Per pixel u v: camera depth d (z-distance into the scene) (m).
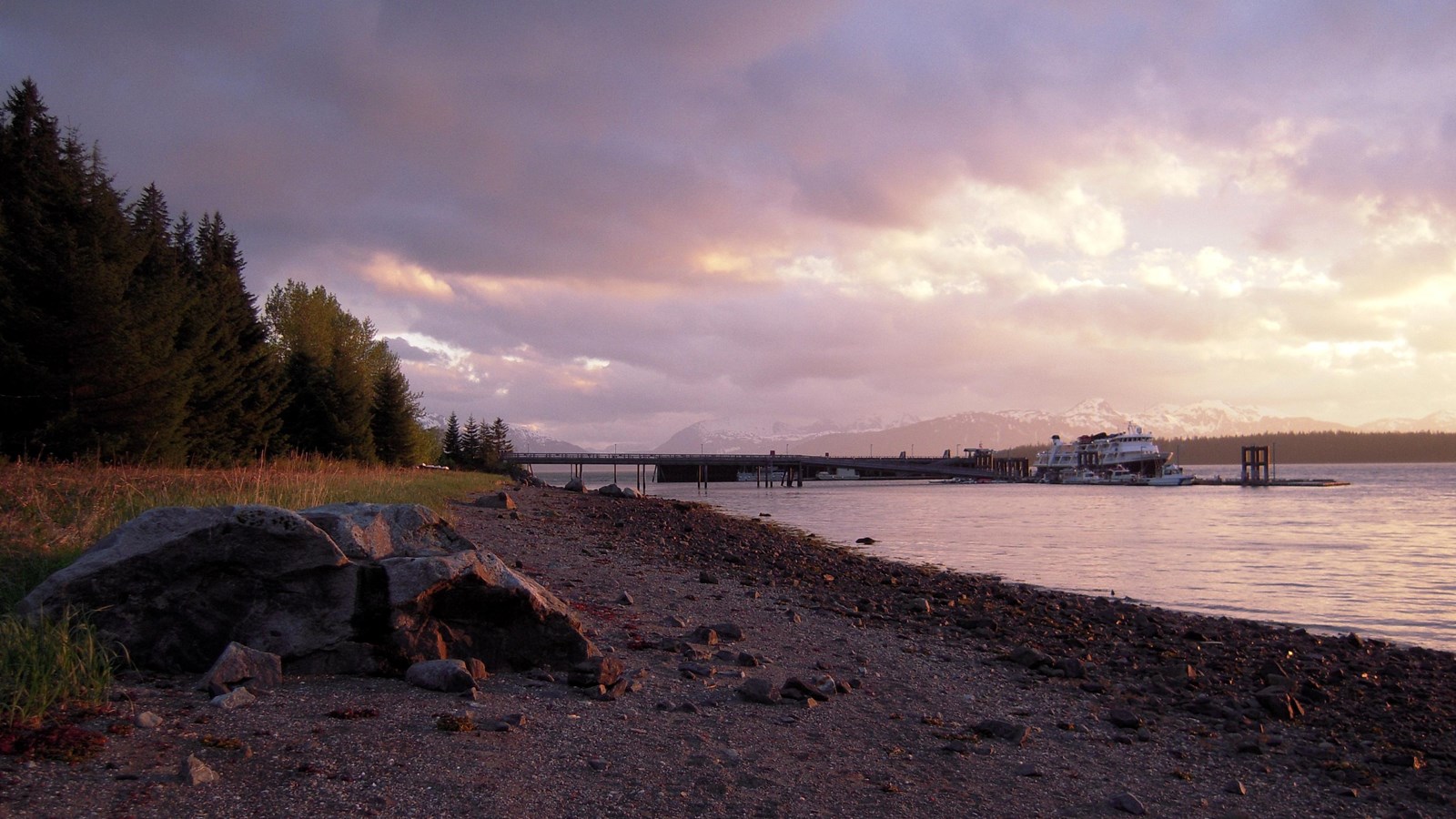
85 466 23.39
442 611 8.55
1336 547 41.44
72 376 27.44
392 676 8.01
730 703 8.78
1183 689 12.33
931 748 8.06
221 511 7.89
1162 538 46.81
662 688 9.07
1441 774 8.86
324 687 7.47
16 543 10.52
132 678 7.09
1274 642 17.45
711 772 6.65
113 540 7.81
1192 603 23.53
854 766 7.24
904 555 36.50
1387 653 16.75
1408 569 31.92
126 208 35.06
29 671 6.04
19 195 31.25
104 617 7.36
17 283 27.92
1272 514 73.62
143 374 29.44
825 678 10.24
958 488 169.50
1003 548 40.38
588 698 8.28
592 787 6.05
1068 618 19.17
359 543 8.57
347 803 5.25
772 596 17.97
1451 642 18.56
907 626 16.17
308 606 7.95
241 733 6.14
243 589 7.82
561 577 16.20
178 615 7.57
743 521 53.12
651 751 6.96
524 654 8.95
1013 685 11.44
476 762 6.17
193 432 40.09
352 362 61.94
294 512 8.20
